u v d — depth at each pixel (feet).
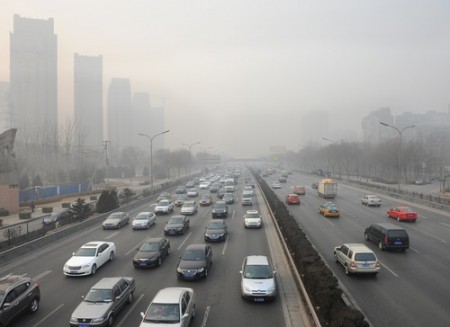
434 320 48.37
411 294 57.26
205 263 67.10
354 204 166.81
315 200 181.88
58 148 325.01
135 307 54.24
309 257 64.28
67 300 57.77
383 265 72.49
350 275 66.23
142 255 73.72
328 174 364.79
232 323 48.49
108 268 74.18
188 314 47.26
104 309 48.21
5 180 165.07
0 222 130.21
